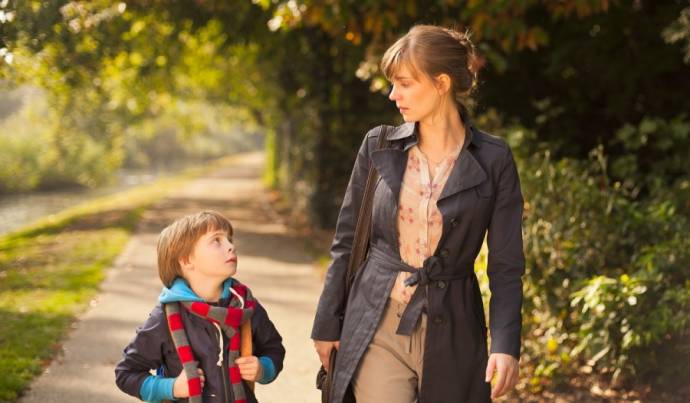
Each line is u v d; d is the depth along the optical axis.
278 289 8.73
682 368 4.75
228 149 75.25
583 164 5.95
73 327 6.67
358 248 2.68
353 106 14.26
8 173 29.73
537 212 5.25
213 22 14.19
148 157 55.69
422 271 2.53
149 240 12.58
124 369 2.61
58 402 4.76
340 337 2.71
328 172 14.35
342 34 10.26
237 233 13.70
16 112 44.53
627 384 5.00
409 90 2.50
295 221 15.84
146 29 13.66
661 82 9.63
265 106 22.00
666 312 4.53
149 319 2.62
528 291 5.20
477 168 2.52
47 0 8.58
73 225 14.64
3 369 5.25
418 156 2.59
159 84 18.28
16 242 12.59
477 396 2.58
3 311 7.16
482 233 2.56
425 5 8.61
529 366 5.24
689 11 7.14
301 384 5.30
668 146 7.66
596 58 9.59
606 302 4.62
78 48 10.90
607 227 5.30
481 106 3.13
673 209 5.28
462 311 2.56
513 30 7.64
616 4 8.35
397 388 2.55
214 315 2.54
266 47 13.94
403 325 2.55
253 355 2.77
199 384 2.51
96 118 24.41
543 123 10.35
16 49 8.38
